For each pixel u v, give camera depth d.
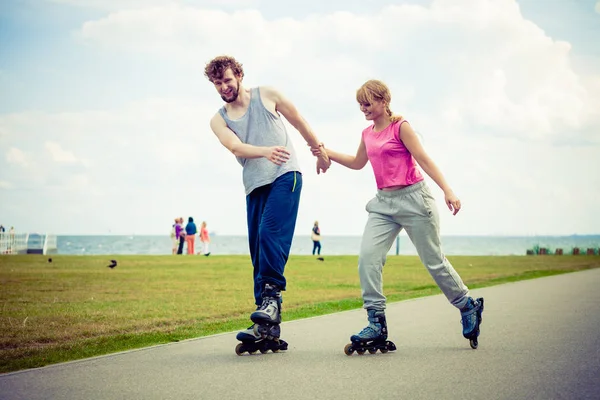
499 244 198.88
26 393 3.78
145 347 5.51
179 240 34.69
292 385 3.96
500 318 7.22
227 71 5.39
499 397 3.56
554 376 4.10
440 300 9.57
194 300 9.71
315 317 7.68
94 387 3.94
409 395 3.64
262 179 5.47
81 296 10.33
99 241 196.75
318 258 27.91
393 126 5.24
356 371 4.38
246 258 27.20
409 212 5.23
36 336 6.12
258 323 5.12
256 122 5.51
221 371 4.43
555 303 8.95
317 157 5.96
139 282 13.47
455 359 4.77
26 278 14.52
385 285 13.16
